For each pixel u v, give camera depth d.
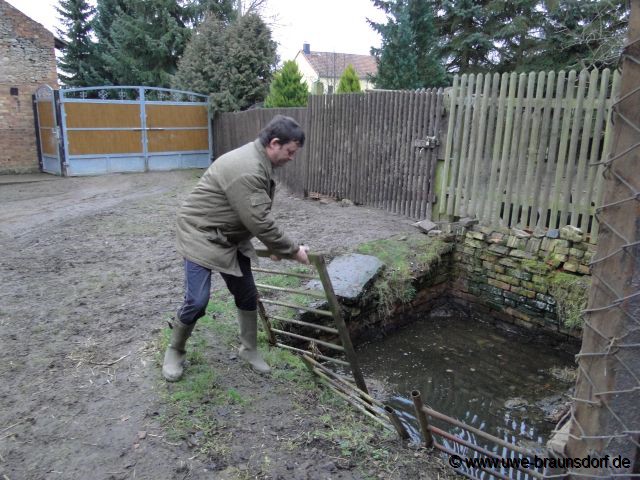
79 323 4.28
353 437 3.00
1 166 14.97
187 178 14.03
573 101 5.47
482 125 6.50
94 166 14.50
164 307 4.66
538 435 3.98
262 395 3.38
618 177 1.86
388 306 5.73
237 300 3.53
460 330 6.15
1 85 14.66
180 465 2.62
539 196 5.95
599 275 1.98
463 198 6.87
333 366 4.95
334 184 9.63
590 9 12.91
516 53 15.98
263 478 2.59
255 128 13.90
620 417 2.01
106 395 3.21
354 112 8.96
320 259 3.27
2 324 4.23
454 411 4.34
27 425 2.91
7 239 7.10
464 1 16.22
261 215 2.95
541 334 5.82
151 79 23.94
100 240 7.06
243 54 16.05
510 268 6.07
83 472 2.56
